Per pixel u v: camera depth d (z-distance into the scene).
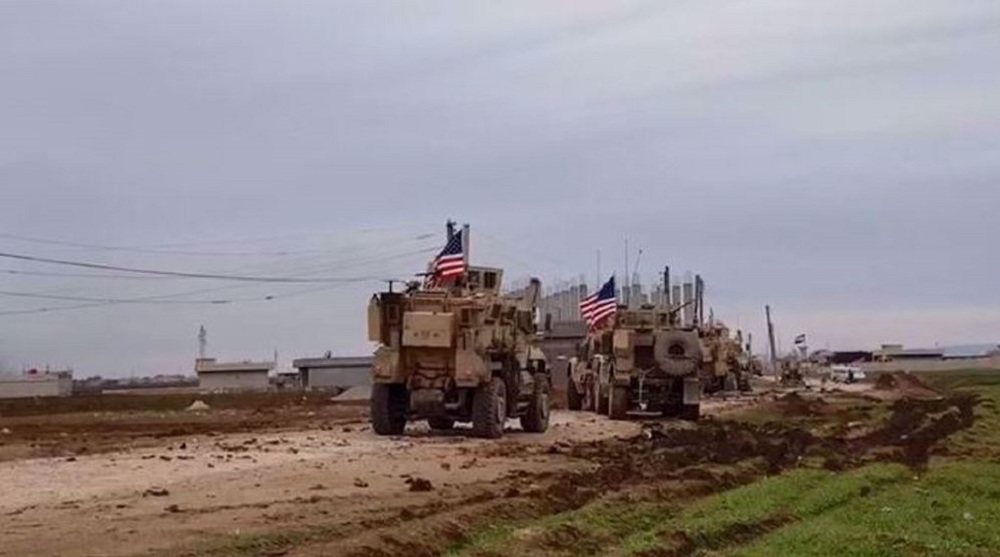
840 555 17.70
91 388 145.88
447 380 37.94
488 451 32.28
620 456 31.38
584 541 18.25
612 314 53.97
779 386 105.06
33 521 18.78
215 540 17.05
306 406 66.94
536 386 41.03
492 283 42.78
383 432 38.44
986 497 24.69
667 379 50.97
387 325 38.19
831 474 27.33
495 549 17.19
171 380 180.25
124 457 29.61
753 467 28.59
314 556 15.92
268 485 23.83
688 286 95.44
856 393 83.44
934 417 49.81
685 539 18.48
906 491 25.00
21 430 43.06
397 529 18.03
